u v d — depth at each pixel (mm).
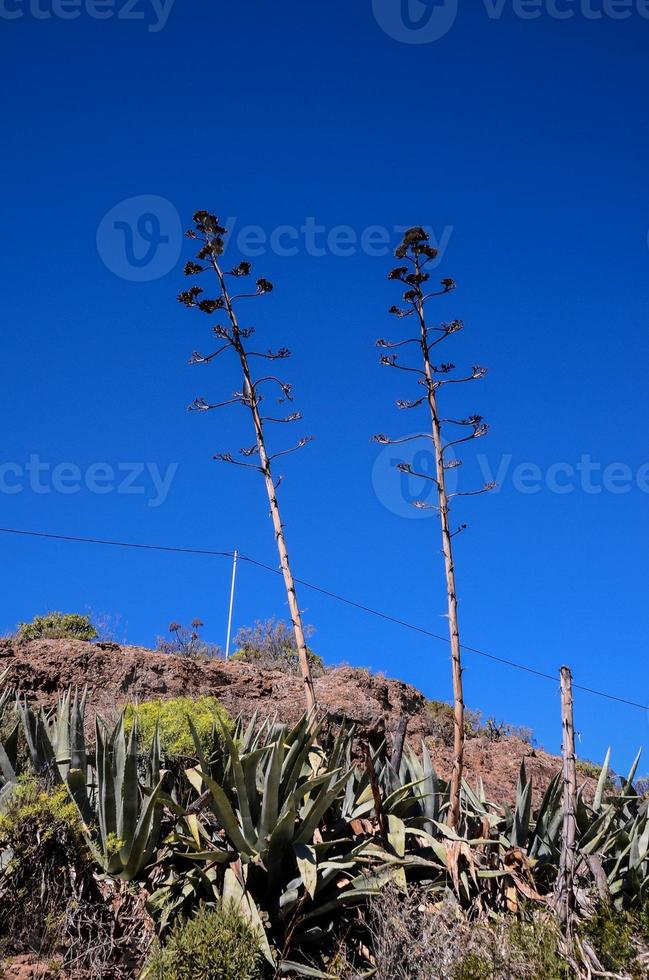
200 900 6930
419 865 7812
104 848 7082
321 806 7258
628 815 9305
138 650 12398
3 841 6664
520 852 8078
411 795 8758
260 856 7223
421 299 9695
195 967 6105
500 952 6559
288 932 6910
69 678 11680
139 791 7586
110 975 6258
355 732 11742
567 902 7012
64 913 6422
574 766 7516
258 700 12195
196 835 7188
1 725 8547
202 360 10078
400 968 6730
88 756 8164
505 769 12992
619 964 6539
